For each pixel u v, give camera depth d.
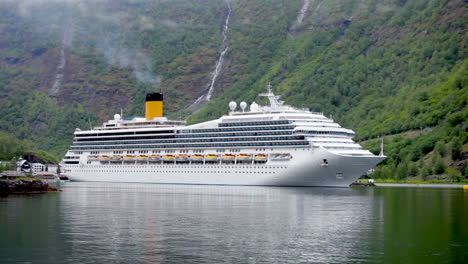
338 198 136.00
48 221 89.75
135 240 73.75
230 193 149.25
